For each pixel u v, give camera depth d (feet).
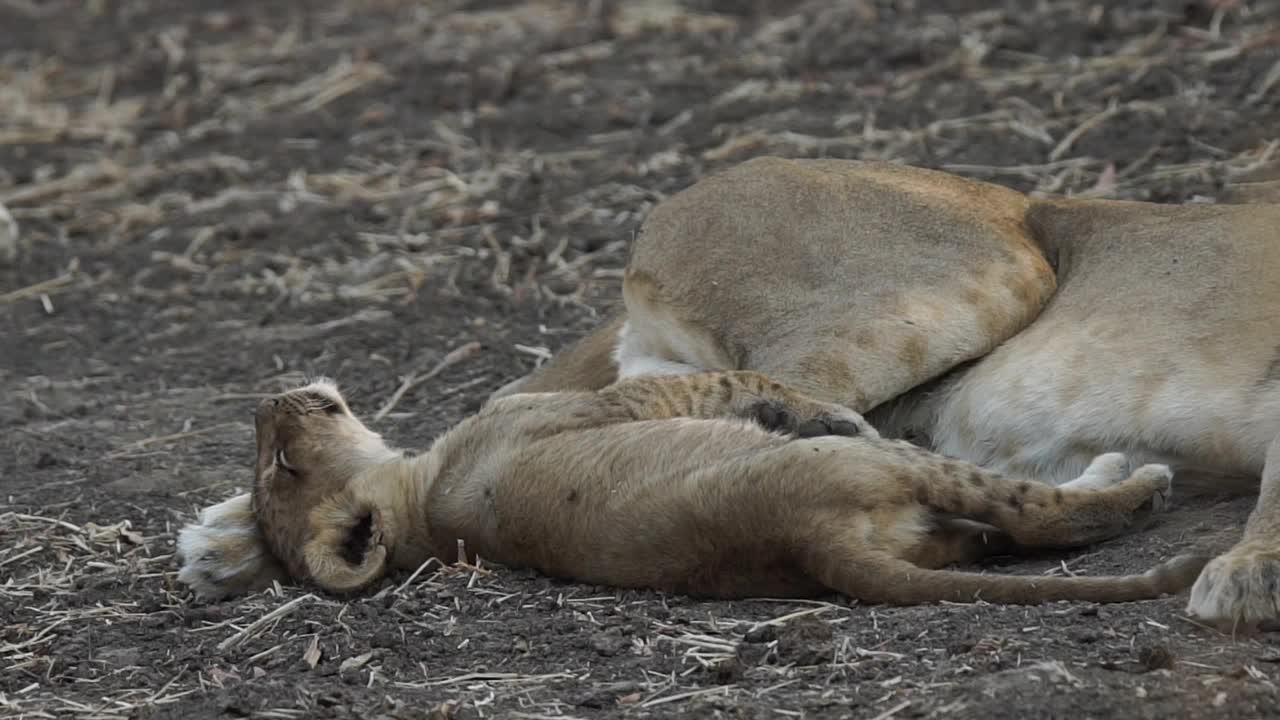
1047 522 29.71
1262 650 25.61
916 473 29.17
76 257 57.00
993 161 50.93
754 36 65.82
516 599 30.53
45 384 47.44
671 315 35.88
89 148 67.31
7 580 34.81
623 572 30.19
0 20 85.61
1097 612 27.09
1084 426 32.09
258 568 33.81
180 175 62.95
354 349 47.39
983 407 33.35
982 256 34.17
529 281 50.11
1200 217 33.50
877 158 52.75
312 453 34.22
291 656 29.27
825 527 28.55
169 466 40.55
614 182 55.62
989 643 26.11
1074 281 34.06
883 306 33.99
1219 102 51.42
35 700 28.66
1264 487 28.30
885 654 26.53
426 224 55.42
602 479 30.63
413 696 27.14
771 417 32.86
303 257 54.60
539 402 33.65
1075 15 59.93
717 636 28.09
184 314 51.70
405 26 75.66
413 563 32.89
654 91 62.34
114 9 85.56
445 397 43.55
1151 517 30.55
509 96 65.00
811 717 24.89
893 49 60.75
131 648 30.68
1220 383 30.91
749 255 35.37
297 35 76.79
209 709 27.30
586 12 73.10
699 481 29.53
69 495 39.04
